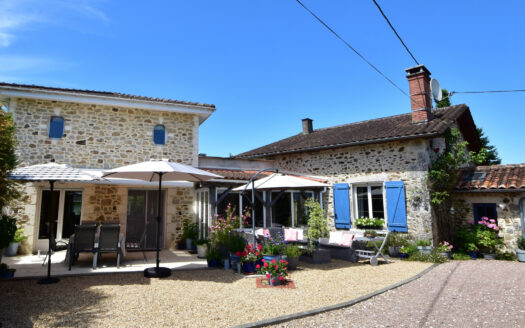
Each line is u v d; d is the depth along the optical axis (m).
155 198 11.68
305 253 9.56
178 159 11.63
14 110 9.72
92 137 10.53
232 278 6.87
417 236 10.35
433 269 8.30
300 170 13.91
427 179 10.37
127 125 11.05
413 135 10.24
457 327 4.20
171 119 11.76
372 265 8.76
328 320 4.41
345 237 9.45
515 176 10.30
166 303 5.00
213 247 8.29
